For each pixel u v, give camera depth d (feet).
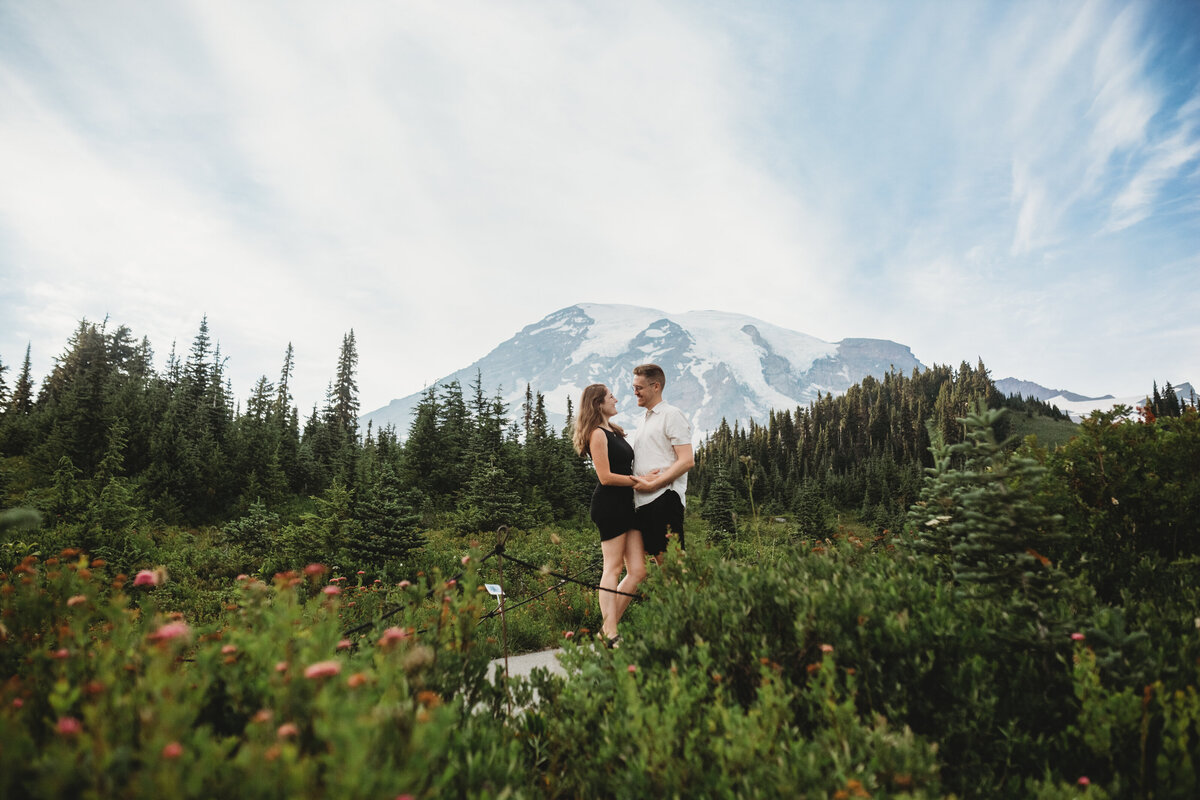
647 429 15.10
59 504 61.16
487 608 19.63
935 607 8.60
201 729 4.58
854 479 349.41
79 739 4.31
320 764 4.88
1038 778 6.70
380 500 50.96
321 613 7.79
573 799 6.84
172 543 74.02
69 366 230.27
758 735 5.96
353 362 256.11
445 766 5.89
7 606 7.13
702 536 13.38
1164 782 5.80
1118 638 7.29
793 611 8.85
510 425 173.27
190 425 152.46
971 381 483.92
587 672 8.59
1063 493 12.76
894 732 6.52
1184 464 12.02
